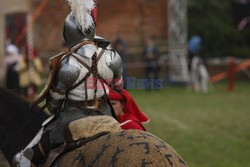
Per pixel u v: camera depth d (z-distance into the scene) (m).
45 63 56.75
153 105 43.19
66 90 10.70
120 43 55.44
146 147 9.48
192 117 37.44
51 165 10.65
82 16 10.76
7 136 13.17
